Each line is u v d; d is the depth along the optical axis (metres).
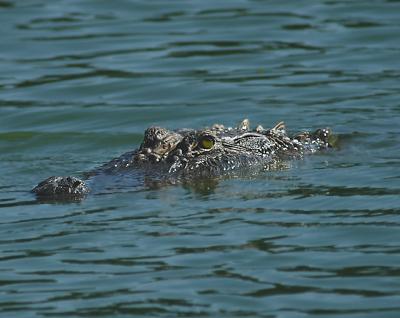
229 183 46.59
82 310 33.19
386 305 32.97
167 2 85.06
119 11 83.12
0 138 57.62
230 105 61.75
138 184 46.31
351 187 45.34
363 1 82.06
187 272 36.00
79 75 68.88
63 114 61.75
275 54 71.56
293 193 44.78
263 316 32.41
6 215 42.88
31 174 50.03
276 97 62.91
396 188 44.84
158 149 48.91
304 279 35.16
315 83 65.31
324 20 78.31
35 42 75.75
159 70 69.25
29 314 33.06
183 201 44.06
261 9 81.81
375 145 52.69
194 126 58.16
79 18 81.56
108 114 61.38
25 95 65.50
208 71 68.75
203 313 32.69
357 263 36.41
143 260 37.28
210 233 39.88
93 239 39.69
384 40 73.38
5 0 85.94
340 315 32.38
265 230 40.03
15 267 37.12
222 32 76.75
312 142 52.50
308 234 39.47
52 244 39.34
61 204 44.09
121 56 72.44
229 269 36.19
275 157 50.47
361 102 61.12
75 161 52.62
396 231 39.41
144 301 33.69
